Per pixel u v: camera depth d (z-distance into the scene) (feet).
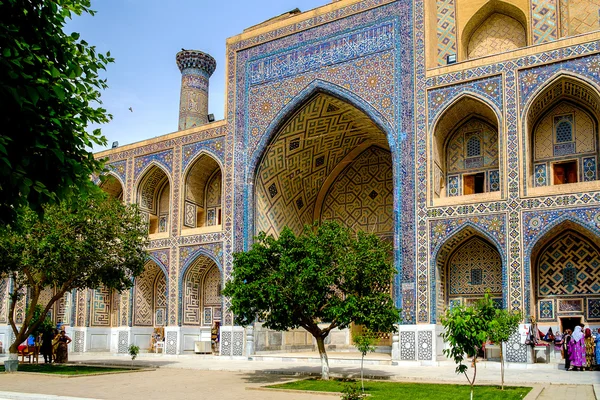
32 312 40.63
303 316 32.76
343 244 32.76
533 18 44.96
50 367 42.78
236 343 49.80
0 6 16.01
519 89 39.91
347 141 55.36
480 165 44.24
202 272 56.39
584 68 37.93
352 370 37.93
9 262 38.93
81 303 60.90
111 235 42.06
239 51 54.29
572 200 37.22
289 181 55.16
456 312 20.97
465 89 41.86
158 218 61.52
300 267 31.60
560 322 40.16
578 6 43.78
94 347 60.29
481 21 48.83
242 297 31.81
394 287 42.06
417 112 43.42
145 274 59.00
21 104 14.55
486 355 40.75
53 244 37.91
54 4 16.99
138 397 25.95
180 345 53.78
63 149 17.38
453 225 40.73
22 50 15.79
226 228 52.13
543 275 41.11
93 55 19.19
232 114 53.72
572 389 26.61
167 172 57.52
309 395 26.35
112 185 63.77
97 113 19.40
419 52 44.21
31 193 16.35
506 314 27.48
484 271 42.52
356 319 31.24
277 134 51.16
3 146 14.02
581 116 41.39
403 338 41.11
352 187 57.57
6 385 31.32
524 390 26.30
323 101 49.52
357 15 47.83
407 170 43.09
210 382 32.30
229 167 52.95
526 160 39.04
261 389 28.43
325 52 48.98
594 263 39.58
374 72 46.06
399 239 42.45
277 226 54.19
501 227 39.09
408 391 26.73
